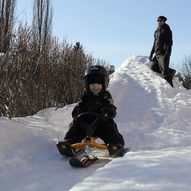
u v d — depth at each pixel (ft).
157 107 17.43
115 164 7.90
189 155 8.32
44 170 8.79
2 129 10.23
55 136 11.42
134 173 7.24
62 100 17.16
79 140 10.05
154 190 6.39
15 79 13.46
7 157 9.32
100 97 10.27
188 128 13.96
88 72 10.27
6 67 13.03
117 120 15.17
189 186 6.46
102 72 10.24
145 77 26.20
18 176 8.44
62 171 8.69
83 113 10.12
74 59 18.49
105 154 10.25
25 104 14.19
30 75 14.70
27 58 14.43
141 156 8.41
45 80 15.87
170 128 13.89
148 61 32.63
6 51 13.25
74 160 8.79
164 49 25.18
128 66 31.55
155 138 12.35
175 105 17.80
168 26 25.22
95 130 10.12
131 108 17.28
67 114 14.53
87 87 10.34
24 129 10.81
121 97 19.80
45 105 15.79
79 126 10.11
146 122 14.78
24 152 9.73
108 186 6.76
